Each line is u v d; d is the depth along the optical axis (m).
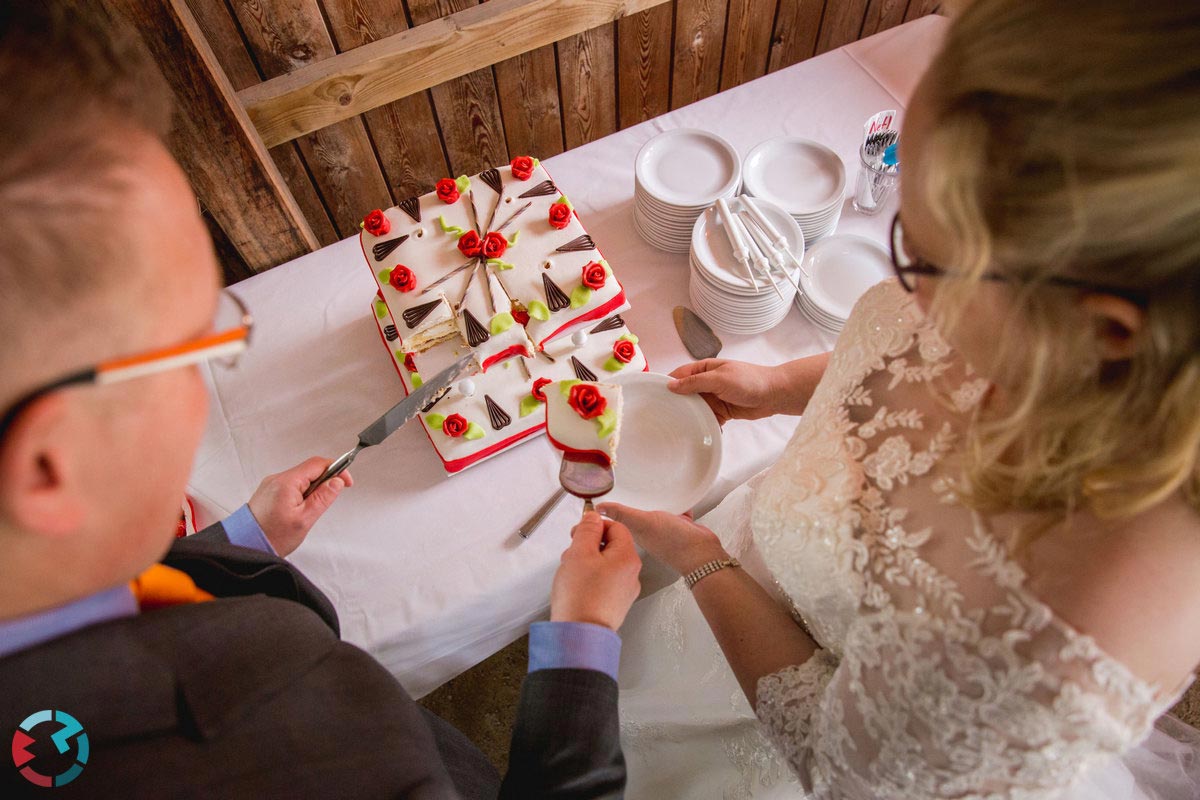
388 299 1.54
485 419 1.46
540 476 1.46
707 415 1.37
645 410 1.40
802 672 0.99
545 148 2.54
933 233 0.61
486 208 1.64
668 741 1.41
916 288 0.71
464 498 1.44
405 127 2.19
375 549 1.39
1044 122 0.48
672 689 1.45
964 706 0.68
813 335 1.60
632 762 1.43
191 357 0.46
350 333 1.65
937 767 0.72
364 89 1.96
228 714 0.56
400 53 1.92
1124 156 0.46
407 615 1.33
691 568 1.17
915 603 0.76
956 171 0.54
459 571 1.37
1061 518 0.67
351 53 1.91
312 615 0.68
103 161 0.41
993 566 0.70
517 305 1.54
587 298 1.52
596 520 1.07
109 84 0.43
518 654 2.35
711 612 1.12
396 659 1.36
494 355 1.49
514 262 1.56
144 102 0.45
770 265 1.50
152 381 0.45
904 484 0.85
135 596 0.62
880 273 1.58
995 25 0.51
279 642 0.61
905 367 0.95
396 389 1.58
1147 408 0.57
